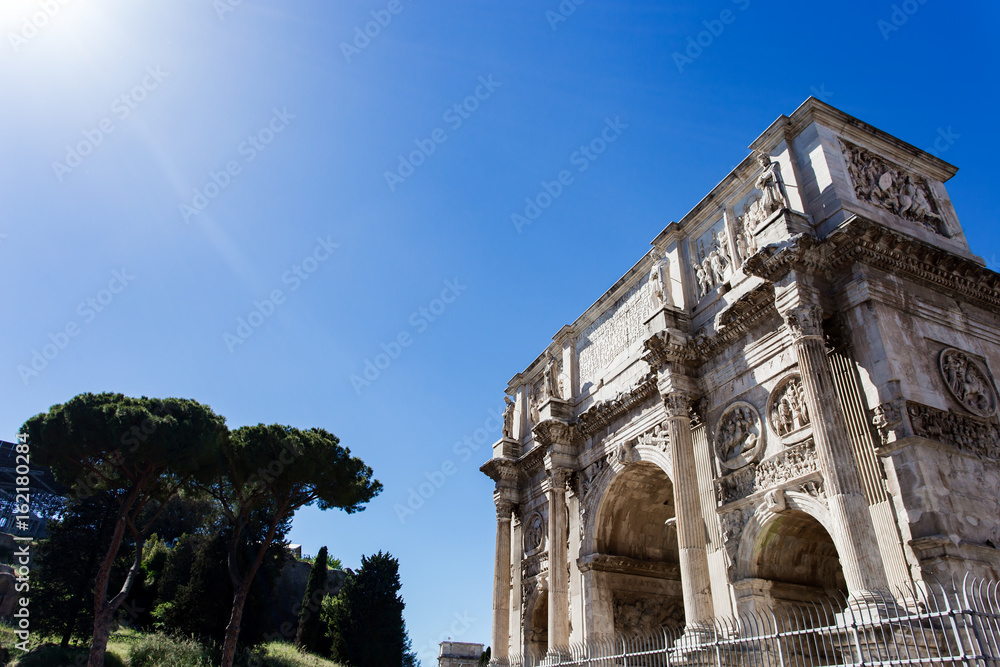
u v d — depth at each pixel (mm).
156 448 38500
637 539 35844
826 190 25078
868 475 20531
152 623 55031
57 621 45875
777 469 23766
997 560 18797
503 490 43844
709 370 28562
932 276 24062
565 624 34375
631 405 33812
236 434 46844
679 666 20875
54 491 66750
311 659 53969
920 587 18172
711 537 25828
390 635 64938
